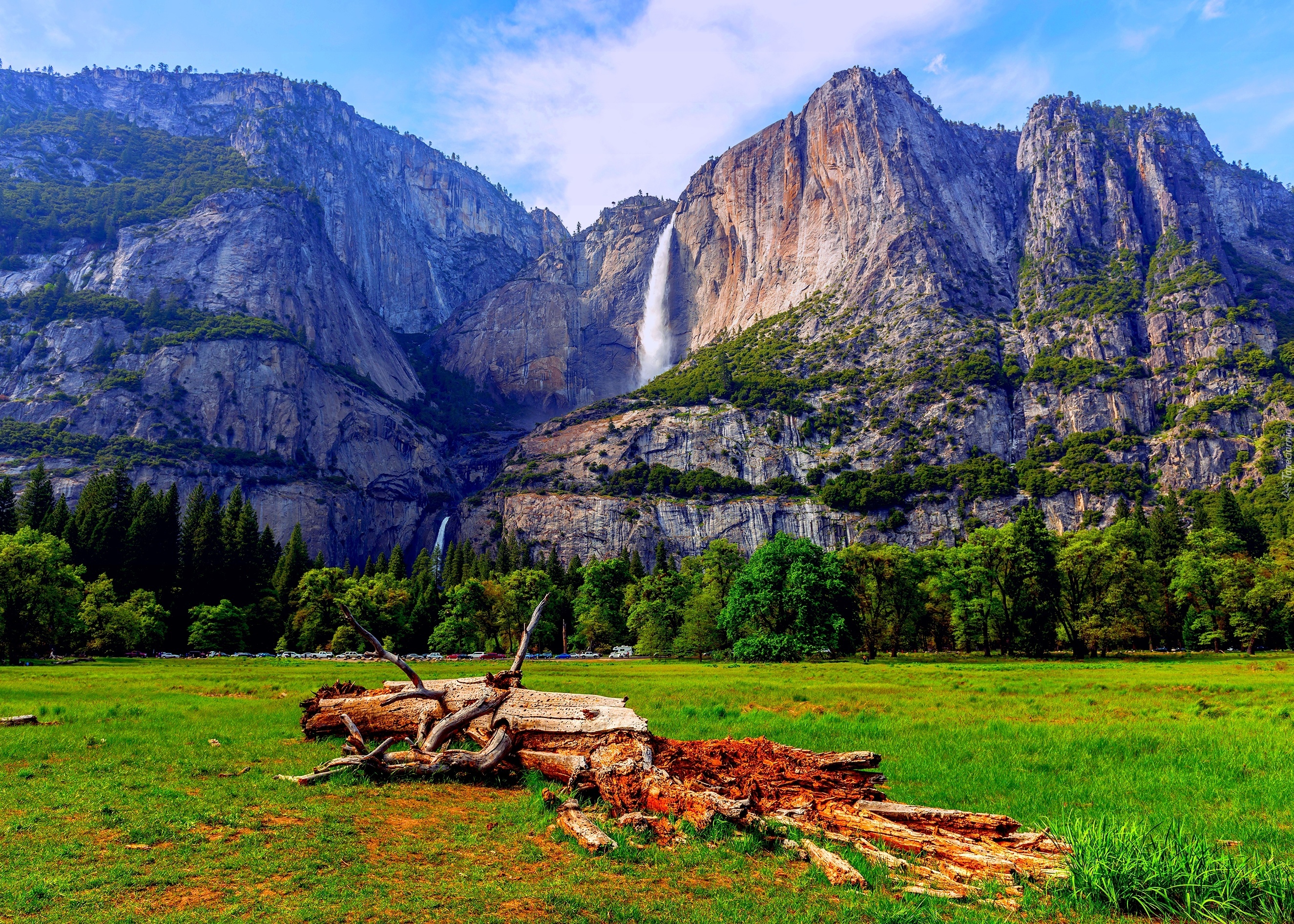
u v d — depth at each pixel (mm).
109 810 11930
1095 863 9438
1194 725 24547
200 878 9133
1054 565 89438
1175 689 39562
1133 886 9062
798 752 14219
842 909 8688
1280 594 88375
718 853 10727
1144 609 89688
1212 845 10688
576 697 16984
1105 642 87938
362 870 9656
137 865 9469
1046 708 30703
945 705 31688
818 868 10227
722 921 8305
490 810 13266
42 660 84000
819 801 12648
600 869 10070
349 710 19531
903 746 20219
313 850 10336
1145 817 12594
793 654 79250
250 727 22844
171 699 32875
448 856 10461
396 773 15484
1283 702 32656
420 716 18297
